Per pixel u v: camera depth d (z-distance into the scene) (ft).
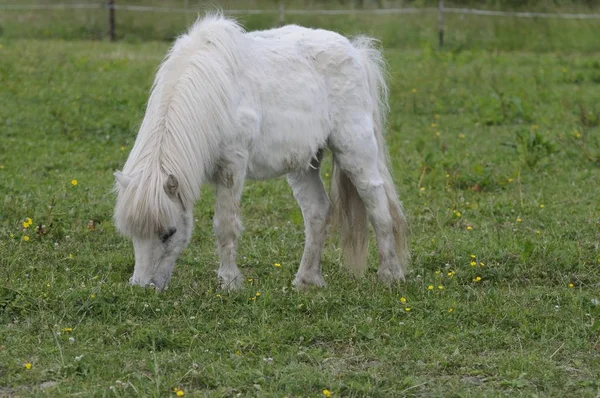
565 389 24.12
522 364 25.35
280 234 39.09
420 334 27.58
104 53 89.04
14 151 51.83
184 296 29.45
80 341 26.23
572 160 52.39
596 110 66.74
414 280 33.04
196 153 28.55
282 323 27.81
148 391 23.15
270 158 30.99
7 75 72.33
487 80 79.30
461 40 101.81
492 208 42.68
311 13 102.89
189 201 28.58
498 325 28.78
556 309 29.99
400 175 48.85
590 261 35.06
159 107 28.91
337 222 33.60
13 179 45.83
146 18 110.63
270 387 23.58
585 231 39.17
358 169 32.63
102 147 54.39
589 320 29.09
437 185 47.34
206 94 28.84
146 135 28.66
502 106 65.05
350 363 25.79
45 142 54.08
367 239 33.71
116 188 28.35
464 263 35.09
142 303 27.99
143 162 28.17
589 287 32.83
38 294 28.99
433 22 106.52
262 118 30.45
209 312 28.32
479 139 58.70
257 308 28.63
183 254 36.17
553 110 67.10
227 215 30.04
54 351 25.35
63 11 113.70
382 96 35.09
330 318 28.55
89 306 28.22
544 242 37.04
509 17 106.32
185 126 28.40
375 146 32.91
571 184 47.37
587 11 109.91
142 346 26.17
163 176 27.73
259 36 31.91
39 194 43.11
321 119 31.89
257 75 30.45
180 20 110.01
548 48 101.40
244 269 34.94
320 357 25.63
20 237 36.60
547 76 81.61
